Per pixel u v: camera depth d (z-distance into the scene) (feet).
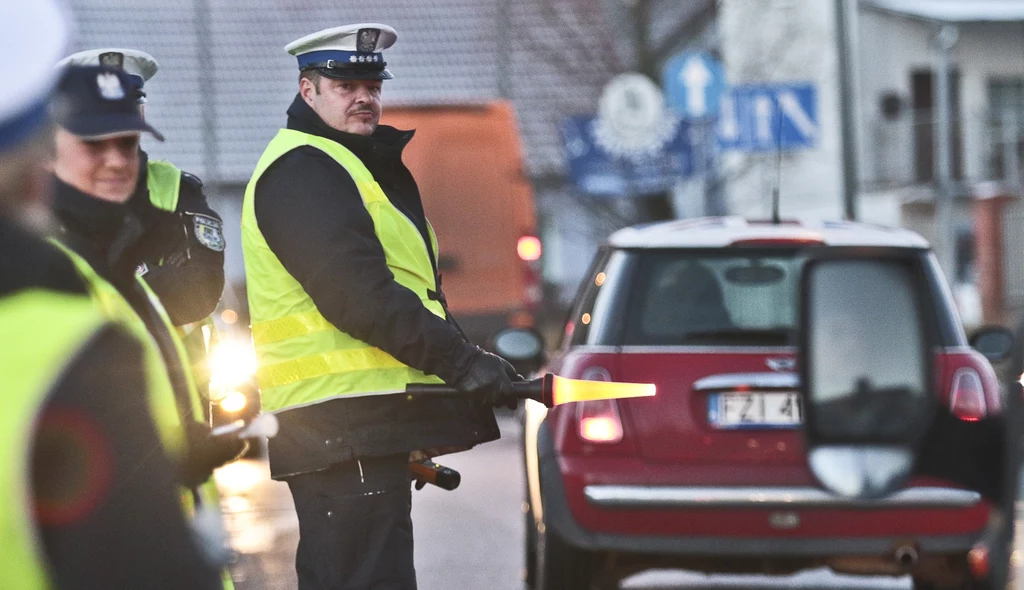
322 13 337.31
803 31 292.81
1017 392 40.73
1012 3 286.66
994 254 228.84
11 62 17.47
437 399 44.50
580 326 66.49
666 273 62.85
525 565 71.31
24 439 16.84
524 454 71.00
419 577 73.61
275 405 44.80
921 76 289.12
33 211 18.49
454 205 155.12
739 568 60.44
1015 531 42.16
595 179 191.01
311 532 44.52
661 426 60.08
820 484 58.65
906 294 59.98
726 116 169.58
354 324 42.73
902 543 58.49
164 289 39.47
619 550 59.77
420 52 331.98
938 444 58.75
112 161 31.32
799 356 59.21
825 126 289.94
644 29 253.24
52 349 17.31
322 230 43.06
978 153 275.39
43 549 17.07
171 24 330.95
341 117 45.16
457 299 154.61
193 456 26.66
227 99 317.22
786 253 62.85
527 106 323.37
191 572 18.40
